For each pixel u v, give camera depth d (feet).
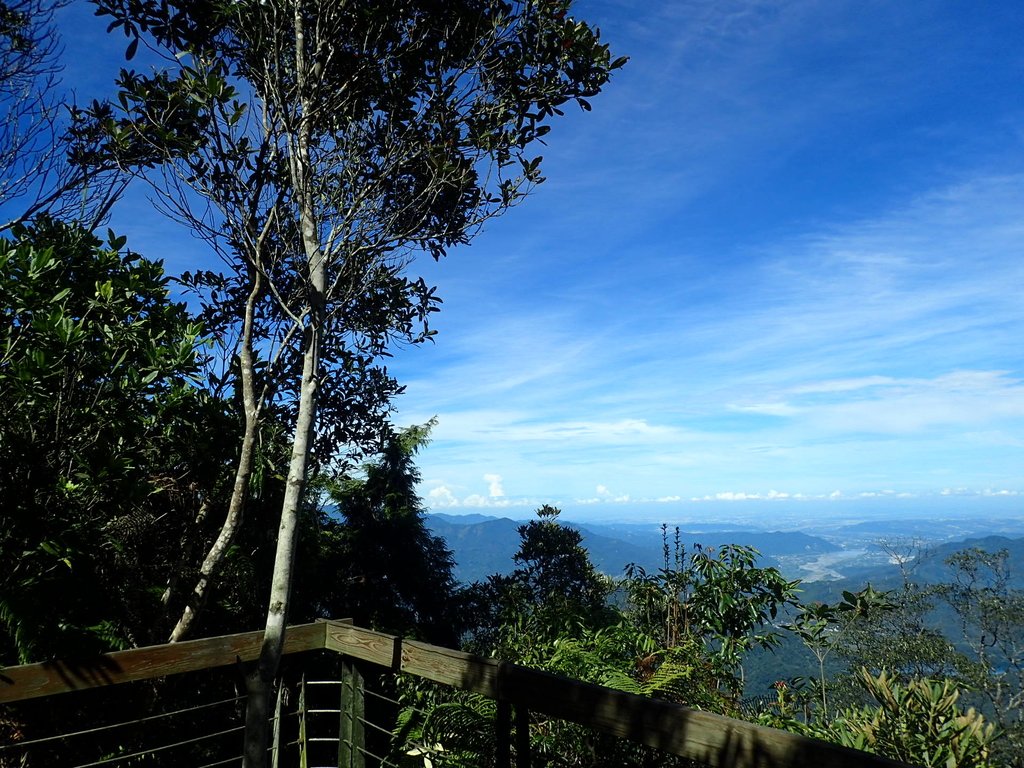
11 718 12.10
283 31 12.26
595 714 7.39
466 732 11.16
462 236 13.00
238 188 11.81
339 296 12.35
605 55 12.13
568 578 45.29
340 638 11.60
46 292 13.61
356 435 20.54
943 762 9.09
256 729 8.69
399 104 12.69
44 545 11.32
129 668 9.17
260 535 19.24
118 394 13.98
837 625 14.11
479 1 12.62
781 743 5.77
